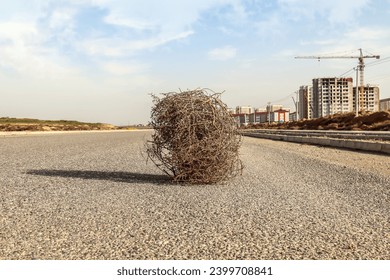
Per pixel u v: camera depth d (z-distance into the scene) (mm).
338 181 10414
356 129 53844
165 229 5660
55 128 78500
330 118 67562
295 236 5387
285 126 80938
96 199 7758
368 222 6180
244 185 9633
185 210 6844
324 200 7859
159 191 8727
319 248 4934
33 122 106812
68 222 6023
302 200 7820
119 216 6398
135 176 11188
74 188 9008
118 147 24812
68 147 24422
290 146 26359
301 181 10367
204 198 7945
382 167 13625
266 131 66875
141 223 5977
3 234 5398
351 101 122375
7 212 6648
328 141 26625
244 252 4766
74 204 7289
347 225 5977
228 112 9820
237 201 7652
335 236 5414
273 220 6207
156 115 9789
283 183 9992
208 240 5180
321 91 121500
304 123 74562
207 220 6164
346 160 16281
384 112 54906
